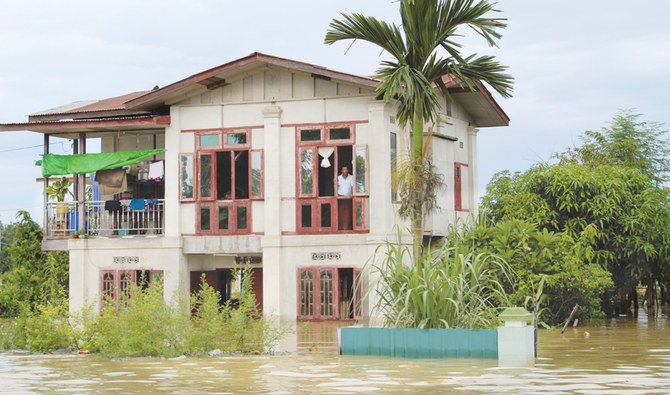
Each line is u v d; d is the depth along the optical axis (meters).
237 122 26.05
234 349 16.00
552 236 21.38
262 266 26.66
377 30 19.55
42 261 29.62
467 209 29.27
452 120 28.25
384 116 24.75
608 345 16.73
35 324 17.17
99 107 28.47
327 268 25.00
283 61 24.92
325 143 25.19
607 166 26.61
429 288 14.77
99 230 27.44
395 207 25.16
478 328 14.72
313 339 18.81
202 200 26.28
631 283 26.17
